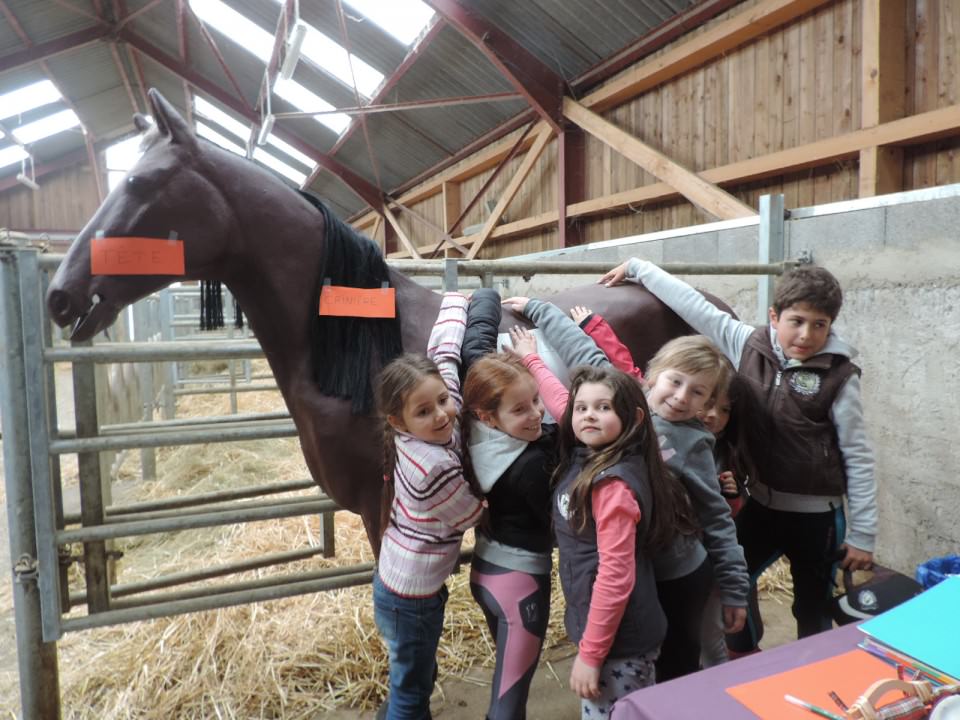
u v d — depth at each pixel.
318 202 1.32
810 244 2.23
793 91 3.09
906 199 1.92
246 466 3.71
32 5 6.56
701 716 0.69
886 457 2.06
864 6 2.61
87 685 1.71
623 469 1.02
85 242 1.16
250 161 1.29
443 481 1.09
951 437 1.85
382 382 1.11
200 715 1.59
